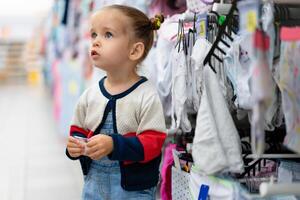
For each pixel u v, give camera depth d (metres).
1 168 3.53
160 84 1.85
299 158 1.53
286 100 1.20
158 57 1.92
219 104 1.42
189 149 1.70
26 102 8.07
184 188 1.68
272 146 1.63
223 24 1.42
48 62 7.76
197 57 1.48
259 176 1.55
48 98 8.70
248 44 1.20
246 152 1.59
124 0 2.53
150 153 1.29
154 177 1.37
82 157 1.41
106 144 1.23
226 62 1.45
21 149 4.24
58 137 4.81
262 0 1.21
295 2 1.41
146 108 1.33
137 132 1.34
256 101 1.00
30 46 11.02
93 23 1.38
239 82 1.36
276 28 1.31
